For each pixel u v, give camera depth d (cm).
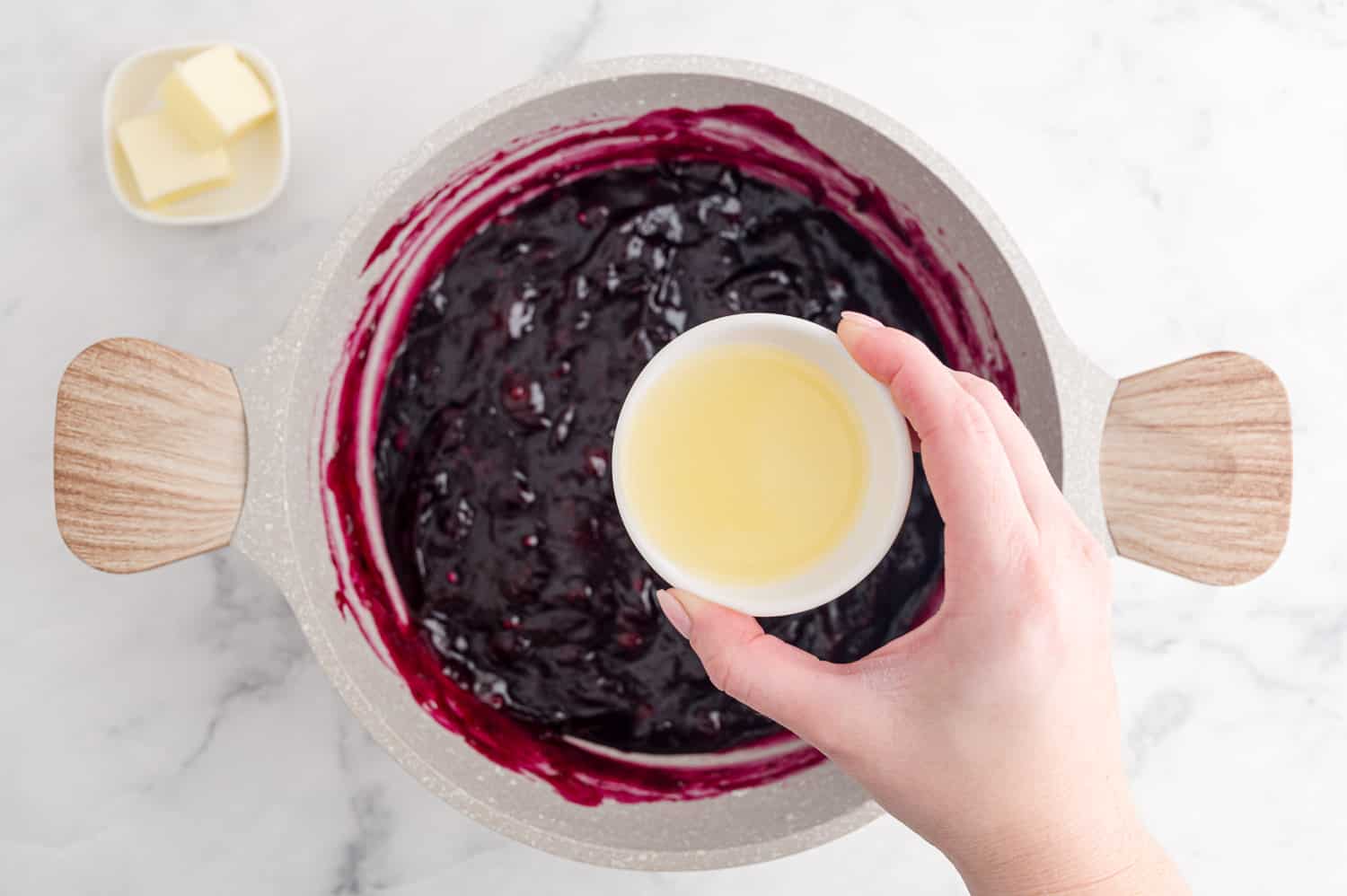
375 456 47
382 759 52
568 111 45
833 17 54
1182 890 40
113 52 52
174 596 52
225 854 52
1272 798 54
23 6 52
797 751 46
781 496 43
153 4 52
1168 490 43
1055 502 40
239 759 52
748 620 42
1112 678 40
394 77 53
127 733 52
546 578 47
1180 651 54
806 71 53
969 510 39
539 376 47
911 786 40
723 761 47
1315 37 55
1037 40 54
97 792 52
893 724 40
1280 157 55
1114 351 54
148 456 42
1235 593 54
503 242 47
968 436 39
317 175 52
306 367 43
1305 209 55
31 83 52
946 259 46
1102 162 54
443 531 47
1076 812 39
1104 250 54
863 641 47
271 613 52
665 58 43
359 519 47
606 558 47
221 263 52
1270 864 54
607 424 47
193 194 52
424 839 52
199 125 50
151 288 52
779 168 47
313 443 45
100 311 52
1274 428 43
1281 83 55
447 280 47
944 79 54
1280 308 55
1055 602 39
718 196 48
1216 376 43
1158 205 54
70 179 52
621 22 53
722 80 44
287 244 52
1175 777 54
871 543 42
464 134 43
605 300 47
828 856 53
